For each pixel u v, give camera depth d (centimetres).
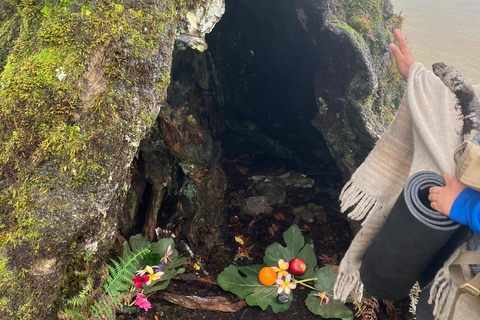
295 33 322
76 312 143
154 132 249
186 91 295
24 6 153
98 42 137
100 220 146
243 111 407
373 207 168
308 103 364
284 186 345
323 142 374
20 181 131
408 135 162
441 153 133
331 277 237
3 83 138
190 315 207
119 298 160
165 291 222
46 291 134
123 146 144
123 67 139
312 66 330
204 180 267
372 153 172
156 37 146
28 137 133
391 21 290
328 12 260
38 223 129
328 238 297
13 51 144
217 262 266
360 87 245
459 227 122
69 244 140
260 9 335
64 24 139
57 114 134
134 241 232
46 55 137
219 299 221
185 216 268
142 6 145
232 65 382
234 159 380
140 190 264
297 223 311
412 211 118
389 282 136
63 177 132
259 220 312
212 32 349
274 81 381
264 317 216
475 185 108
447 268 124
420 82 151
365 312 212
